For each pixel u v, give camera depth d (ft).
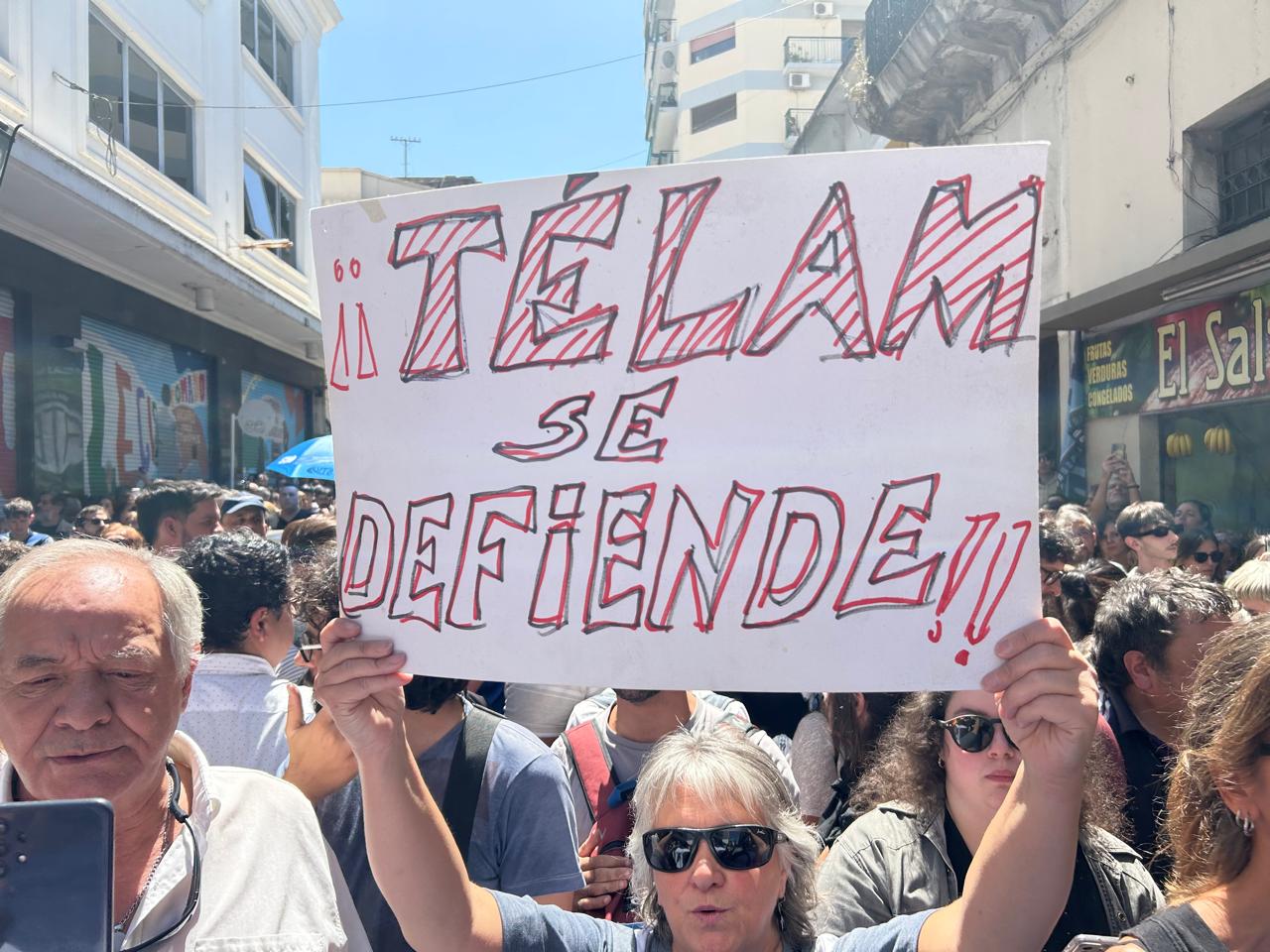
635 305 5.04
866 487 4.81
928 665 4.71
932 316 4.77
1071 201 35.78
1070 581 13.03
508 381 5.20
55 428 36.55
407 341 5.35
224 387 55.42
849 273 4.83
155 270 42.24
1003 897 4.49
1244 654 4.91
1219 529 28.30
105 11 38.50
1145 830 8.27
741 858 5.32
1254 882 4.47
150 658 4.99
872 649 4.77
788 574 4.87
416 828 5.15
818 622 4.83
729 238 4.94
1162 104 29.68
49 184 29.78
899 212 4.79
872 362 4.81
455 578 5.22
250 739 7.87
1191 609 8.66
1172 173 29.14
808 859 5.67
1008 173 4.71
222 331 55.06
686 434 4.99
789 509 4.88
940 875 6.46
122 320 42.37
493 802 6.97
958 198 4.75
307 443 31.86
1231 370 26.96
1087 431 36.81
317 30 68.18
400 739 5.28
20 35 31.99
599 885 7.66
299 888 5.62
